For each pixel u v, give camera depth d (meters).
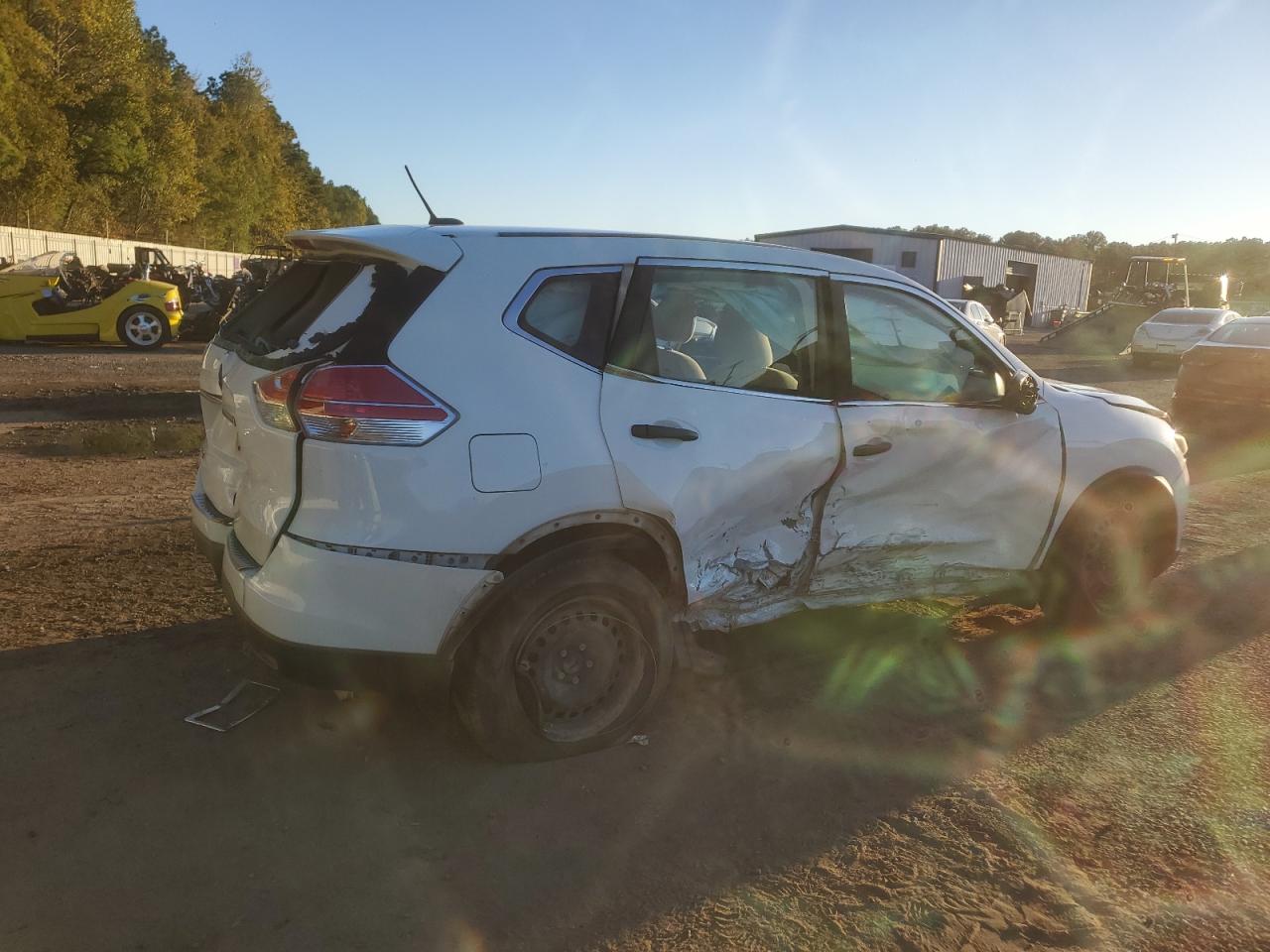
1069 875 2.76
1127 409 4.66
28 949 2.38
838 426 3.68
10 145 33.84
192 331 19.89
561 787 3.17
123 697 3.71
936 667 4.19
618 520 3.17
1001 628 4.66
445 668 3.02
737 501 3.45
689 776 3.26
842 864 2.80
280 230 74.06
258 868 2.73
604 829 2.95
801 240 53.03
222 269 42.25
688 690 3.93
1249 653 4.36
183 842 2.83
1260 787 3.23
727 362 3.58
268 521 2.98
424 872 2.73
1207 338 12.47
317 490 2.84
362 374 2.82
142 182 46.75
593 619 3.26
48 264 17.52
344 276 3.18
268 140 72.50
